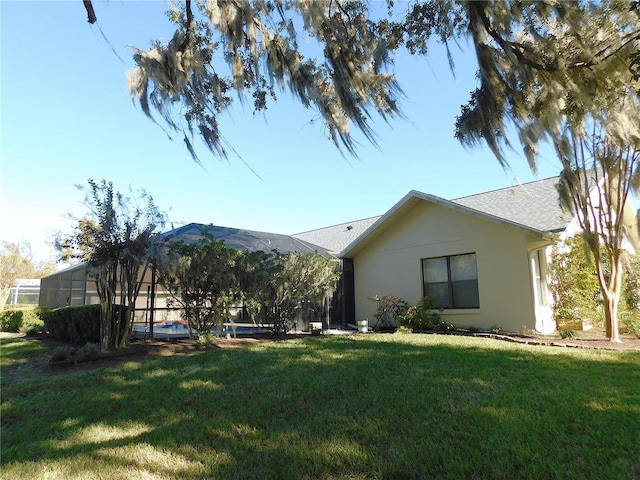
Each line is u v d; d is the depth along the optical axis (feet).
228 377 17.81
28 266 84.28
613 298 27.55
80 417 13.69
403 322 37.58
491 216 34.19
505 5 12.60
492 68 13.42
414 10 15.46
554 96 14.40
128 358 23.07
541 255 35.17
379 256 44.47
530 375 16.81
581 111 14.46
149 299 31.94
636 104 18.84
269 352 23.32
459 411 12.63
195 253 26.94
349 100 14.67
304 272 32.83
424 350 23.21
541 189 41.91
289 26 15.60
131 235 24.86
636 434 10.59
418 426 11.71
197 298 27.55
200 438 11.66
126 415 13.74
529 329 32.12
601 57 13.29
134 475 9.60
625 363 19.21
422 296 40.14
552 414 12.12
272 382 16.72
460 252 37.47
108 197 24.59
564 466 9.08
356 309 45.93
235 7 14.62
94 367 21.12
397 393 14.69
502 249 34.53
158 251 24.71
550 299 34.65
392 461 9.71
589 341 27.43
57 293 52.19
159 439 11.69
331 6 15.31
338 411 13.21
